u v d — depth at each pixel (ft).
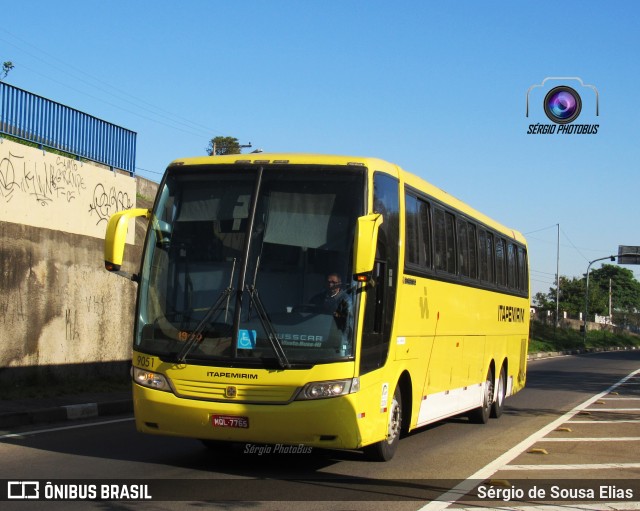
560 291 336.29
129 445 36.88
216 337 28.66
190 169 31.35
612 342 280.51
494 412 54.60
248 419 27.94
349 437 28.48
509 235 59.16
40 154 55.88
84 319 59.41
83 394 53.42
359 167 30.50
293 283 28.91
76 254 58.70
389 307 32.53
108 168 64.90
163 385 28.96
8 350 51.75
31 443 36.91
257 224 29.81
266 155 31.24
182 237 30.30
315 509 25.21
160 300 29.86
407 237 35.29
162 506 24.90
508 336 58.54
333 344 28.32
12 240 52.29
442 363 41.06
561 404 67.26
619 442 43.65
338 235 29.45
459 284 44.06
